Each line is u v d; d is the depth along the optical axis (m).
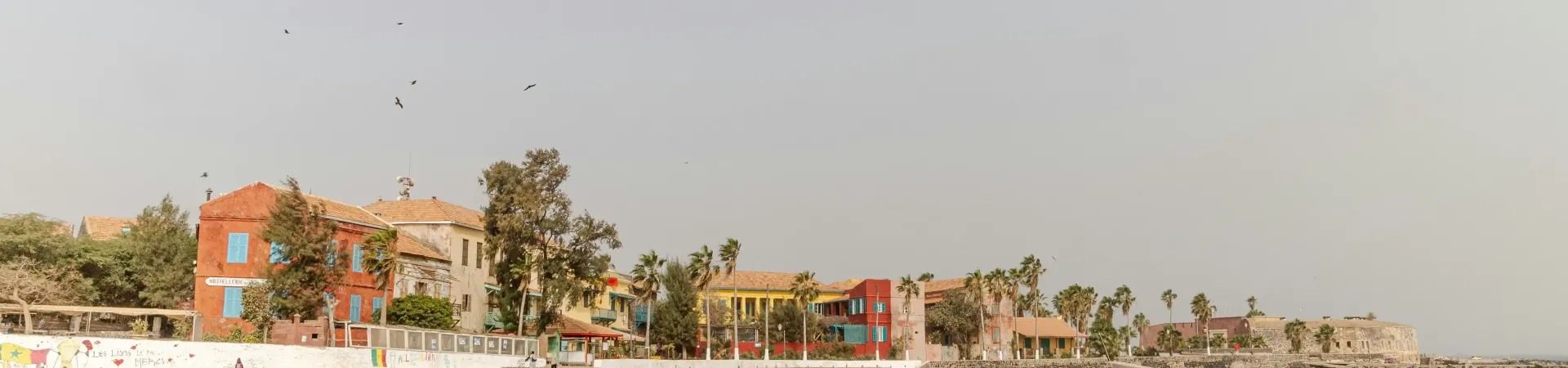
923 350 106.94
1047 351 125.00
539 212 67.94
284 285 54.44
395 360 51.75
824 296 130.88
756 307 127.25
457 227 73.44
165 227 65.12
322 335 50.31
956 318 110.25
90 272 62.31
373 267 58.91
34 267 57.78
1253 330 187.88
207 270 59.59
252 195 60.91
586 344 75.62
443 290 70.25
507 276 67.62
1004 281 116.69
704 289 95.50
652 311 102.44
